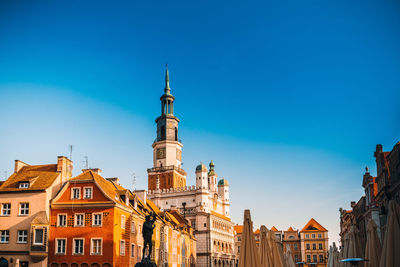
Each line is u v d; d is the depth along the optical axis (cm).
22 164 6100
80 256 5309
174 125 13488
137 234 6128
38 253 5222
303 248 15262
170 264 7644
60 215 5494
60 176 5806
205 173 12019
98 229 5362
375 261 2616
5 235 5403
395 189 5209
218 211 13350
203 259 10944
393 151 5172
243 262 2717
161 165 13000
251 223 2823
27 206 5459
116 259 5325
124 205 5681
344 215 11662
